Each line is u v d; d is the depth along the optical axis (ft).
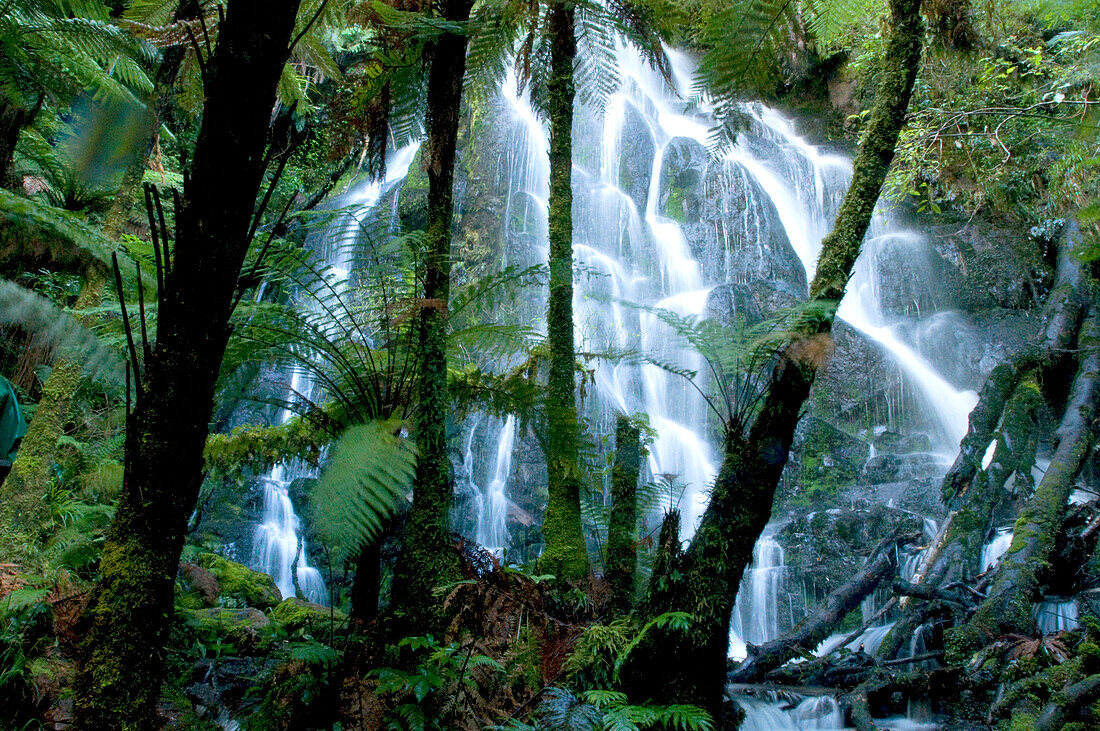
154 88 10.42
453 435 28.30
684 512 25.30
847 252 8.77
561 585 10.64
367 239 9.11
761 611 23.17
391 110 9.45
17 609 8.76
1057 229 30.30
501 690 8.00
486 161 38.24
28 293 5.16
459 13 8.46
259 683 8.43
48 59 9.64
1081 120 17.42
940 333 33.55
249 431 14.79
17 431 8.50
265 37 4.91
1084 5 12.38
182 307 4.84
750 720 12.22
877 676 13.56
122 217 11.99
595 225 38.06
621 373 30.60
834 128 42.52
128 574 4.66
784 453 8.69
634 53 47.70
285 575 25.34
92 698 4.49
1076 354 20.97
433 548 8.56
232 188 4.91
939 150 22.50
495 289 9.43
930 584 16.61
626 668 8.40
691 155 40.65
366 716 7.30
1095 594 14.66
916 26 9.28
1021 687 11.79
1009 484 23.11
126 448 4.83
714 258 36.55
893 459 27.86
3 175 9.13
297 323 8.36
